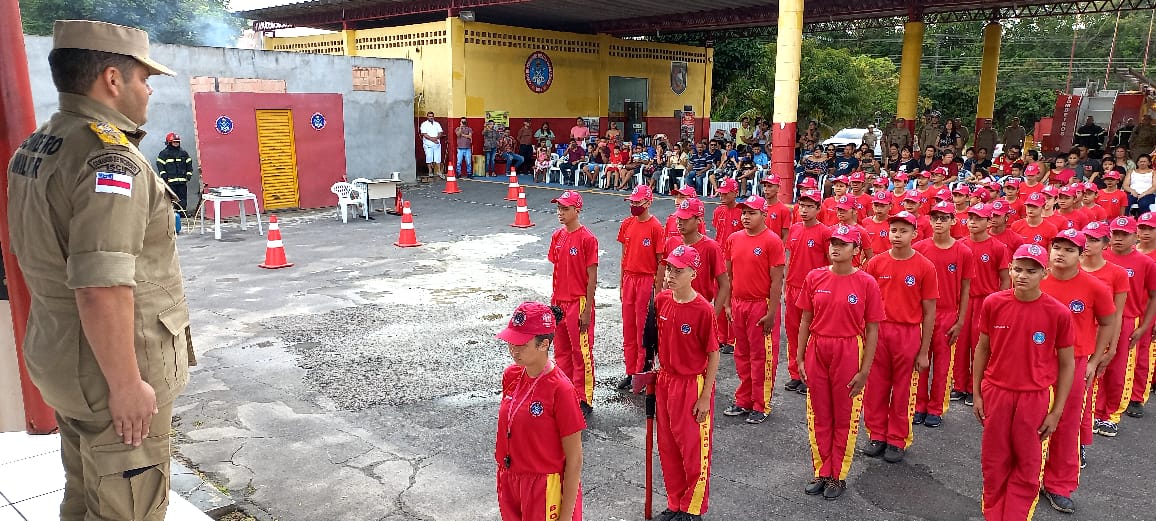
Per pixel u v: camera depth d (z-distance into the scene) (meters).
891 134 23.70
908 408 5.75
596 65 28.00
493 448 5.82
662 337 4.63
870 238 7.93
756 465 5.68
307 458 5.61
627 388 7.14
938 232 6.34
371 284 10.96
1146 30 53.34
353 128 20.58
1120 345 6.12
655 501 5.08
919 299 5.62
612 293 10.63
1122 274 5.48
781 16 16.70
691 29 27.67
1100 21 55.78
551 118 26.88
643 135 26.12
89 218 2.52
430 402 6.71
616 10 25.36
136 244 2.64
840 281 5.11
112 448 2.79
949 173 17.56
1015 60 54.56
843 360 5.06
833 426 5.20
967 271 6.31
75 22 2.64
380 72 21.05
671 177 21.31
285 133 18.48
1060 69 52.56
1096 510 5.03
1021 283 4.37
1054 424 4.50
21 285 4.45
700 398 4.56
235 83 18.03
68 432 2.92
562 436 3.43
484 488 5.20
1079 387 4.89
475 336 8.56
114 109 2.73
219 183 17.41
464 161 24.16
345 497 5.05
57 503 4.25
